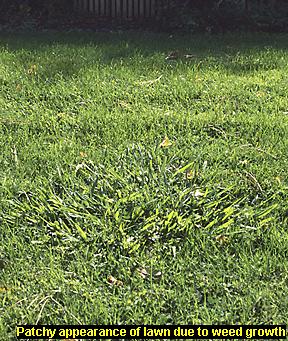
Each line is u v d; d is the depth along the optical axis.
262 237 1.08
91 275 0.99
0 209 1.16
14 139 1.45
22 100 1.72
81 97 1.72
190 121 1.54
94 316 0.90
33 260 1.03
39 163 1.33
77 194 1.17
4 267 1.01
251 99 1.71
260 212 1.13
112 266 1.01
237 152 1.38
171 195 1.14
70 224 1.10
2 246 1.06
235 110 1.64
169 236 1.08
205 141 1.43
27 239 1.08
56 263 1.02
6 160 1.34
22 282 0.98
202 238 1.07
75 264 1.01
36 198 1.17
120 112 1.61
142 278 0.98
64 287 0.96
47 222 1.10
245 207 1.16
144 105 1.67
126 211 1.12
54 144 1.43
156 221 1.09
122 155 1.32
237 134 1.49
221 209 1.14
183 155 1.35
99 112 1.60
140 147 1.36
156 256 1.03
